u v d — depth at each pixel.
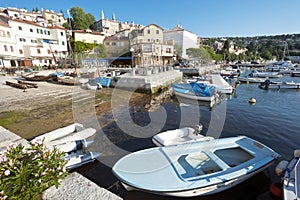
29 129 7.48
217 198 3.96
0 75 24.39
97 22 60.81
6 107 10.59
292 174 3.60
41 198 2.38
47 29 37.44
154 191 3.36
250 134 7.60
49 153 2.56
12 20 30.75
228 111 10.87
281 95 16.08
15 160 2.31
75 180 2.74
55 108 10.48
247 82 23.77
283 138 7.21
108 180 4.53
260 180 4.49
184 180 3.60
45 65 34.81
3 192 1.98
